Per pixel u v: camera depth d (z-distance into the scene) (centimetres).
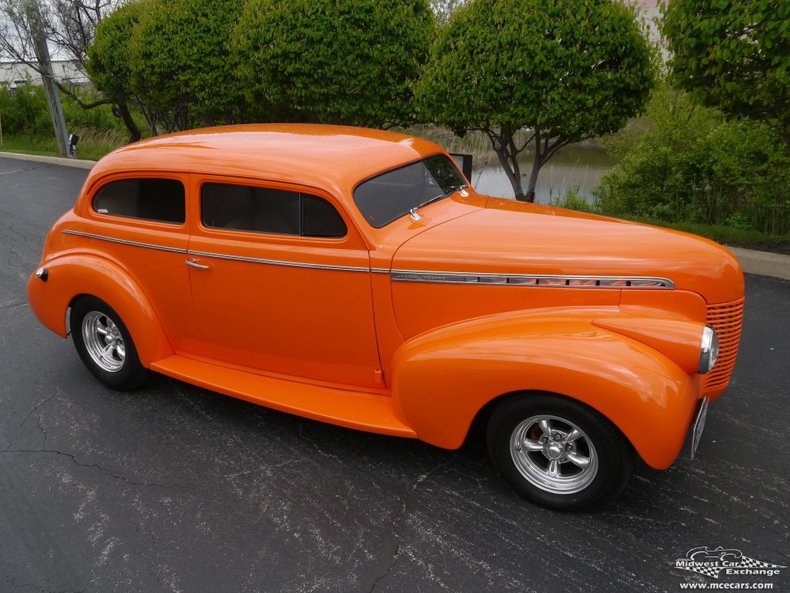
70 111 2189
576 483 303
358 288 340
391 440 380
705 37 571
